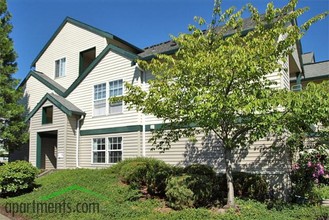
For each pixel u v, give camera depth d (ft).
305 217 26.25
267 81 29.07
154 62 31.01
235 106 24.36
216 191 32.71
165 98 27.25
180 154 43.21
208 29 32.27
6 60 63.62
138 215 27.07
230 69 25.04
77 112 53.72
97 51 62.39
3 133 58.03
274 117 24.57
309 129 31.63
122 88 50.34
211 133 40.83
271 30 26.94
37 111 58.70
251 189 33.30
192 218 25.14
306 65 74.54
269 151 35.81
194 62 26.08
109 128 51.01
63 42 68.80
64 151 52.60
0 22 62.95
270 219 24.80
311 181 34.06
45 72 71.31
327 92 24.66
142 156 46.24
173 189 29.37
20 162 41.16
